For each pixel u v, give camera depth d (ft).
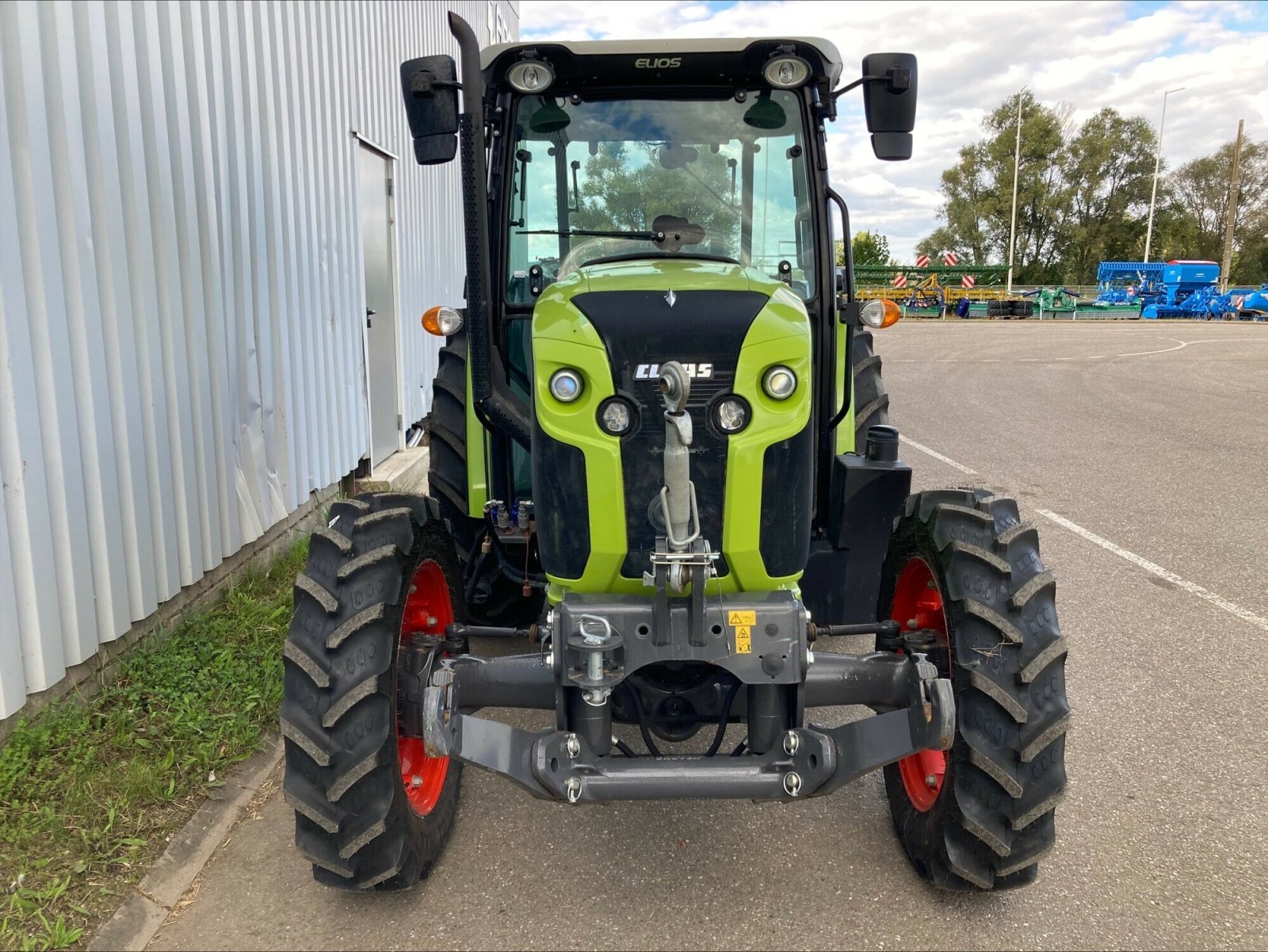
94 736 10.57
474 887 8.87
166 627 13.07
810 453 8.33
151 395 12.57
